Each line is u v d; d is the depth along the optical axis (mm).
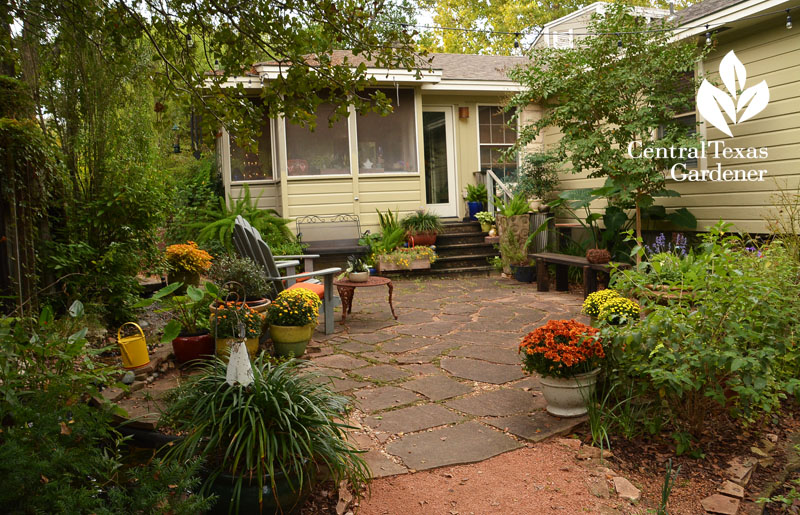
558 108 8297
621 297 4594
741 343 3385
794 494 2680
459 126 12312
